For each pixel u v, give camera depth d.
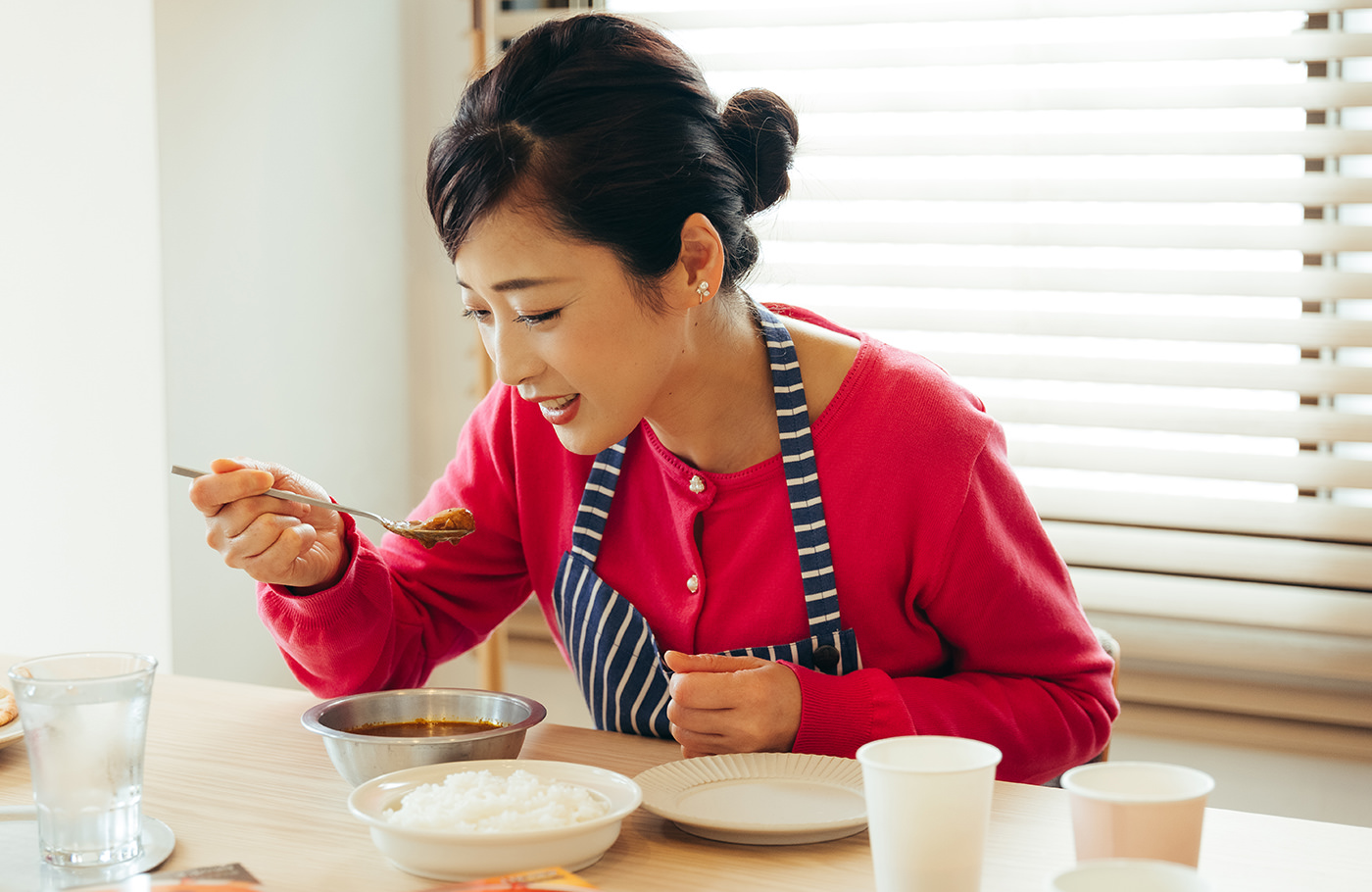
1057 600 1.12
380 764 0.84
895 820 0.61
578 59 0.93
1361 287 1.75
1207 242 1.81
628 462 1.18
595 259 0.90
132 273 1.81
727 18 2.03
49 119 1.85
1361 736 1.79
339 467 2.15
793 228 2.00
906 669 1.15
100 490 1.88
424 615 1.25
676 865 0.74
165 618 1.86
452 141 0.92
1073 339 1.93
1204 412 1.84
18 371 1.92
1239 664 1.83
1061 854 0.75
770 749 0.94
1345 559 1.79
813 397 1.13
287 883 0.71
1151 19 1.85
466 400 2.31
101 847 0.73
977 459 1.11
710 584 1.13
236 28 1.90
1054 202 1.90
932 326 1.95
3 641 1.98
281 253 2.00
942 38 1.94
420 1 2.25
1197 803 0.57
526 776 0.79
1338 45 1.74
